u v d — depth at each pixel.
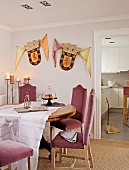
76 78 4.41
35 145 2.55
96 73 4.23
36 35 4.77
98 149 3.56
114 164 2.92
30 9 3.60
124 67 7.76
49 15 3.95
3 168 2.65
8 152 2.00
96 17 4.09
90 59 4.28
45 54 4.69
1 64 4.77
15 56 5.04
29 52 4.86
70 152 3.40
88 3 3.32
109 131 4.75
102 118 6.28
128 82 6.48
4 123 2.66
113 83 8.10
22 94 4.17
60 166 2.86
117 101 7.92
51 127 3.40
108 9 3.62
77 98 3.64
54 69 4.62
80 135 2.69
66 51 4.48
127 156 3.23
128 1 3.24
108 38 6.25
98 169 2.75
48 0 3.17
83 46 4.34
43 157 3.18
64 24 4.46
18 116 2.61
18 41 4.98
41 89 4.77
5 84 4.93
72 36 4.42
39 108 3.06
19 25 4.68
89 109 2.42
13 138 2.66
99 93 4.22
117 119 6.13
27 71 4.92
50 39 4.63
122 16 3.97
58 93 4.60
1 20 4.28
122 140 4.11
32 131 2.55
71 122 3.31
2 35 4.76
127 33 4.00
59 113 2.75
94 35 4.22
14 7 3.49
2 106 3.33
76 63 4.40
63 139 2.53
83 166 2.84
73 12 3.78
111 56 7.92
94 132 4.25
